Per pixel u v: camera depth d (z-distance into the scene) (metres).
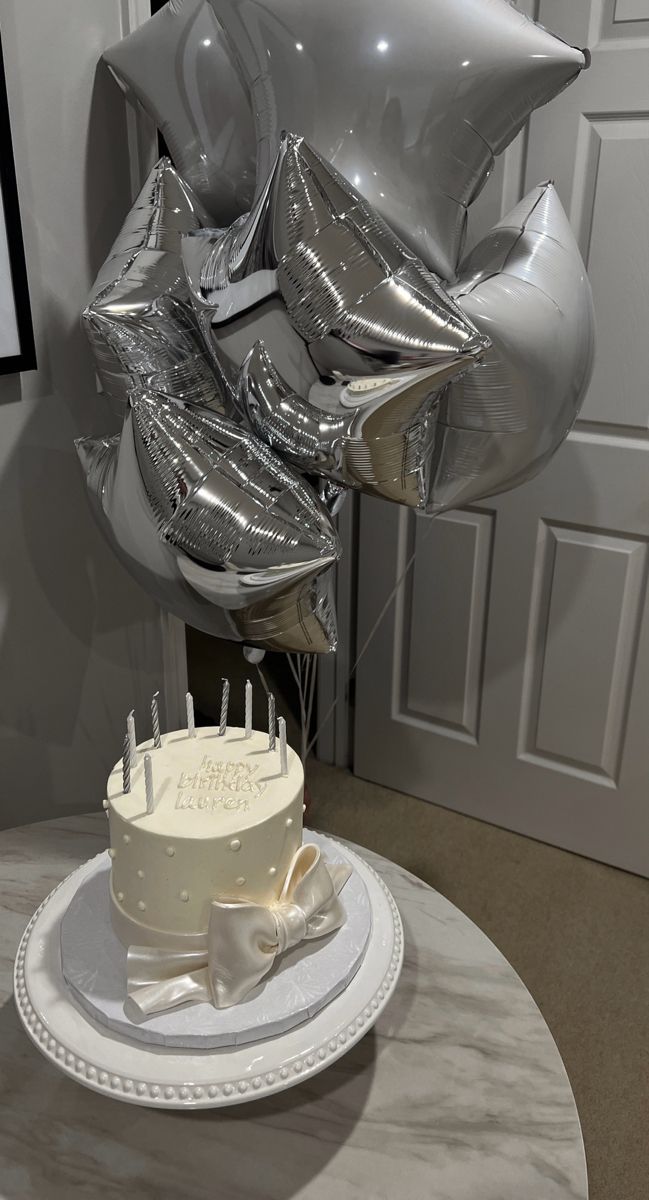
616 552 1.67
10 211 1.04
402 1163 0.76
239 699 2.29
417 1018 0.90
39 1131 0.78
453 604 1.89
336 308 0.82
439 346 0.80
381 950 0.82
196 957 0.74
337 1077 0.83
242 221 0.95
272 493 0.87
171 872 0.73
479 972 0.95
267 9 0.86
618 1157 1.30
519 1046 0.87
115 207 1.21
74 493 1.26
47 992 0.77
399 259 0.83
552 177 1.51
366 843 1.94
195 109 1.03
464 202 0.95
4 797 1.30
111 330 0.98
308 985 0.75
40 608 1.26
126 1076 0.69
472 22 0.84
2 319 1.07
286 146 0.82
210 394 1.01
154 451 0.88
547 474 1.69
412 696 2.02
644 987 1.60
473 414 1.01
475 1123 0.79
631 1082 1.42
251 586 0.86
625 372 1.55
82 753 1.39
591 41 1.42
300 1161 0.76
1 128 1.01
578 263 1.06
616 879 1.86
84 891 0.88
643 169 1.43
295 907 0.76
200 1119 0.80
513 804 1.97
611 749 1.81
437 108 0.86
